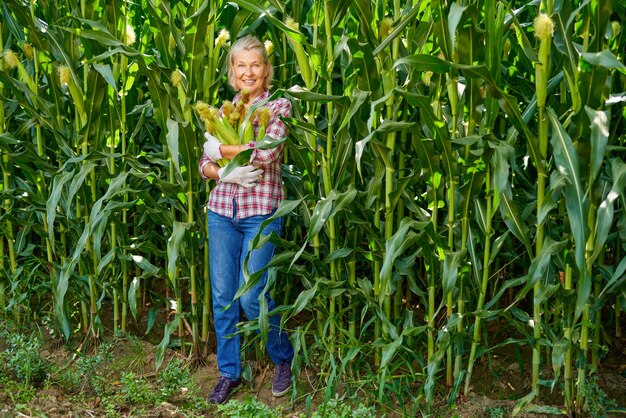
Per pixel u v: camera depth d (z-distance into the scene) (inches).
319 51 113.0
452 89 106.1
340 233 131.8
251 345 141.3
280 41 140.8
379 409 119.7
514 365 132.8
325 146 131.8
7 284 158.7
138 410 119.4
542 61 98.3
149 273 135.6
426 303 119.6
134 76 138.6
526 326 126.9
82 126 136.7
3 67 142.9
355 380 125.5
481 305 113.7
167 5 126.5
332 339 124.6
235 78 123.6
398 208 128.1
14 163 145.9
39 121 137.5
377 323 124.7
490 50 95.0
